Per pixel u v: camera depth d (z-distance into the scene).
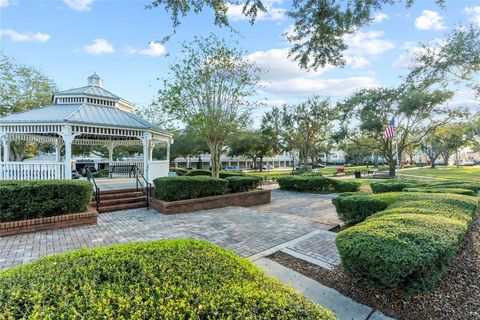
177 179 8.18
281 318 1.39
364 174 29.62
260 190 11.32
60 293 1.50
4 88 15.97
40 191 5.71
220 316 1.37
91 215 6.20
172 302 1.44
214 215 7.54
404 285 2.56
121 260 1.96
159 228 5.99
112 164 15.91
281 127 31.22
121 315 1.34
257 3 4.29
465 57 11.02
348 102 24.05
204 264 1.96
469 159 78.06
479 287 2.88
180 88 11.91
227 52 11.91
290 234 5.56
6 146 9.96
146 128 10.42
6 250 4.35
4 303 1.38
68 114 9.45
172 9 4.10
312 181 15.52
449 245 2.58
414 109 20.20
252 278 1.84
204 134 12.81
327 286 3.14
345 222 6.13
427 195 5.23
